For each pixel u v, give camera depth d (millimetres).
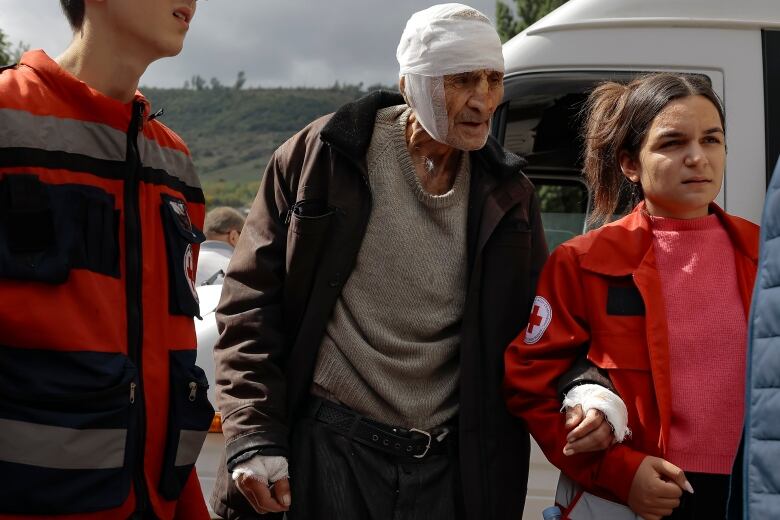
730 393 2154
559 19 3389
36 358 1799
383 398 2367
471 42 2309
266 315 2439
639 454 2143
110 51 1976
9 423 1756
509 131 3352
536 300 2389
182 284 2084
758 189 3219
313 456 2389
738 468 2004
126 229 1968
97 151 1948
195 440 2088
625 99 2385
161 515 2014
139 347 1969
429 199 2428
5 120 1819
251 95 194375
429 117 2355
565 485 2352
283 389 2396
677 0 3346
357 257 2434
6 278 1772
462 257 2441
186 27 2029
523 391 2311
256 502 2311
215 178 151125
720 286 2230
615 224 2371
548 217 3416
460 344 2420
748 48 3291
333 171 2428
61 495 1791
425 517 2361
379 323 2402
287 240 2445
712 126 2252
